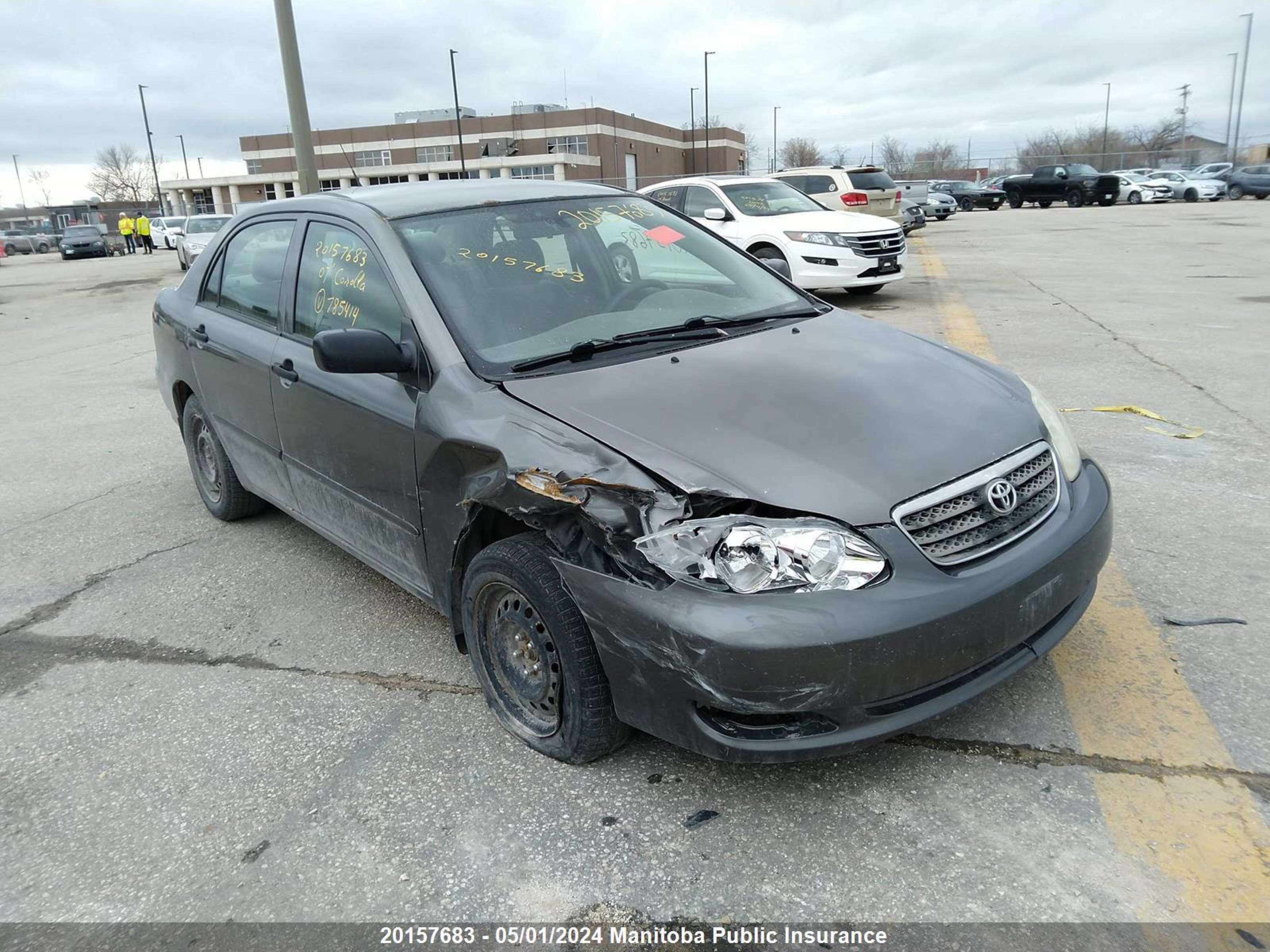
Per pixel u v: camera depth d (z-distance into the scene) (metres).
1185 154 60.16
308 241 3.81
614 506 2.40
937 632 2.27
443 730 3.02
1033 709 2.87
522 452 2.60
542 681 2.76
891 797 2.54
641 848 2.42
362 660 3.51
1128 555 3.88
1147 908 2.12
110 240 46.53
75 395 8.77
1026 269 14.70
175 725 3.17
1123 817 2.40
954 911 2.16
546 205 3.74
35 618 4.06
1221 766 2.56
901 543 2.32
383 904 2.31
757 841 2.42
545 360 2.99
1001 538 2.50
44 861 2.56
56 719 3.26
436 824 2.57
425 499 3.00
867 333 3.40
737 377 2.85
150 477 5.98
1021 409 2.88
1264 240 18.19
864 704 2.25
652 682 2.38
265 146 71.25
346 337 2.91
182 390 4.96
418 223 3.43
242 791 2.79
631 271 3.60
